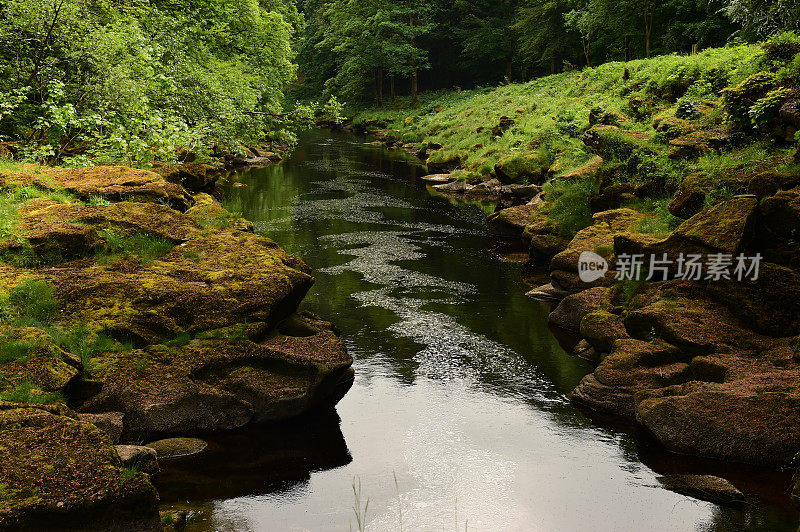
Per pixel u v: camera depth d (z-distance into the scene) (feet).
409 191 82.43
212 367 24.09
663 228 39.11
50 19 48.08
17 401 18.39
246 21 102.94
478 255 51.52
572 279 39.91
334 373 25.67
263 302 26.81
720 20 99.14
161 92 57.16
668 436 23.02
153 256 29.48
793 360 24.99
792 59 50.01
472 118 130.41
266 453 22.44
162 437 22.77
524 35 162.81
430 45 213.66
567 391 28.19
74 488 15.65
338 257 50.03
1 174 33.58
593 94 98.12
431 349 32.58
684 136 49.70
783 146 42.34
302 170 100.17
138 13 64.44
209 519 18.31
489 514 19.13
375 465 21.93
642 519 18.88
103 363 22.95
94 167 39.01
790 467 21.45
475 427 24.77
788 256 29.94
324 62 232.12
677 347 27.61
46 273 26.21
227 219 37.14
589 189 53.11
